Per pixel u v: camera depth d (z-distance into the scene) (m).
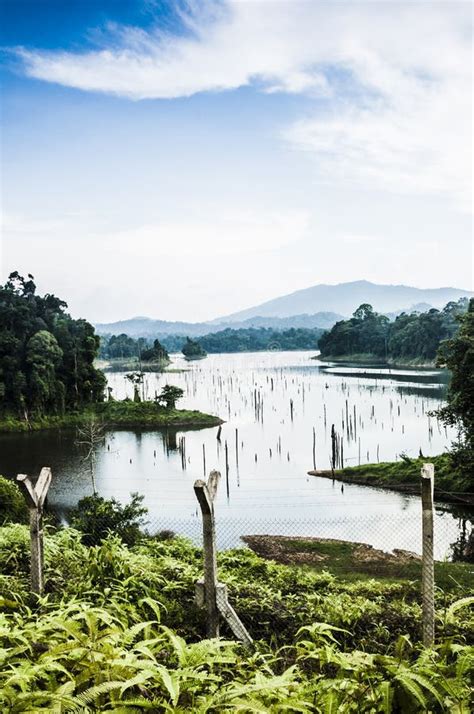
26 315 91.62
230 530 35.34
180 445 69.81
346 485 46.59
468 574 22.53
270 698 2.58
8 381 84.19
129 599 5.77
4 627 3.40
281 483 48.59
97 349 99.38
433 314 159.00
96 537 19.88
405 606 6.73
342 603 6.72
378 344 184.25
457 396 37.38
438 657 2.92
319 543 31.48
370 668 2.74
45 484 6.11
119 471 56.19
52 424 84.44
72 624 3.00
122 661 2.56
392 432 73.06
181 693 2.68
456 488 39.69
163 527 33.94
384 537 32.31
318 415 89.69
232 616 5.49
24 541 7.36
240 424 85.38
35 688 2.62
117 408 91.50
